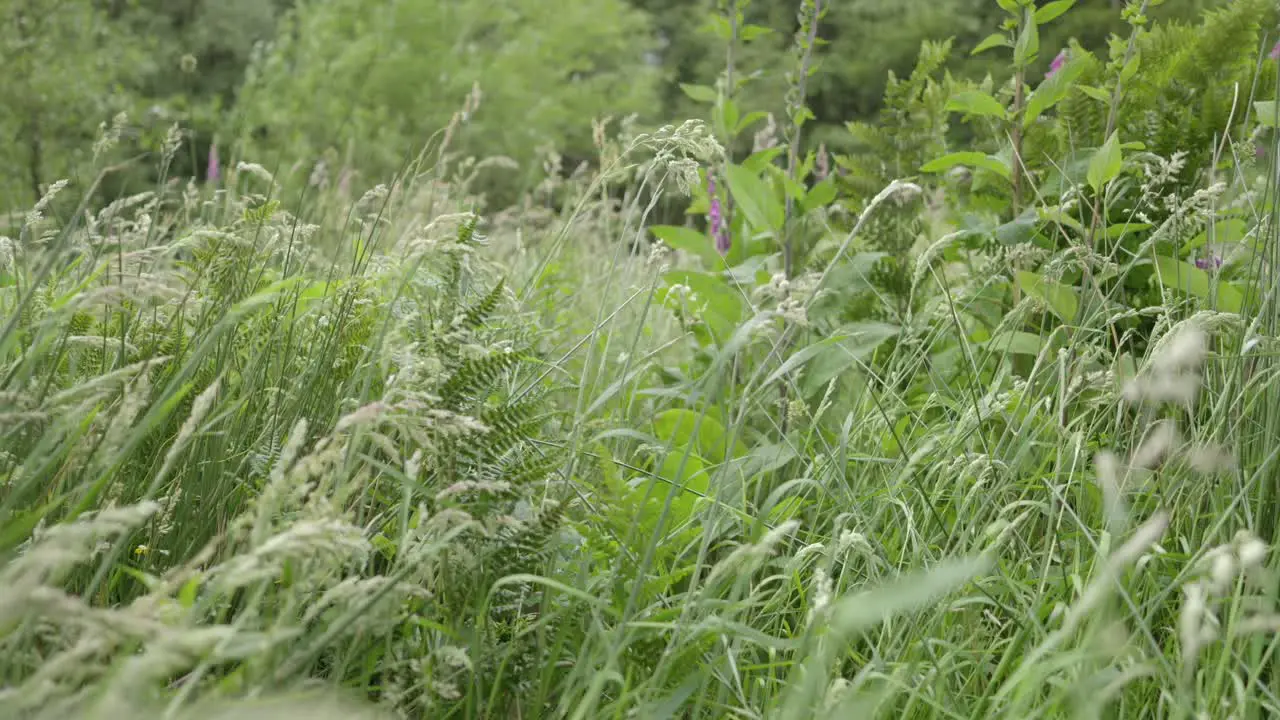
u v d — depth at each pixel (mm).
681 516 2109
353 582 1315
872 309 3070
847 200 3244
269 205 2158
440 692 1452
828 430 2621
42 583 1348
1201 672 1524
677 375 2996
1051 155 2947
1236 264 2631
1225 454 1896
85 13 9414
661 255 2150
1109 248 2785
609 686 1679
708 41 22859
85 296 1570
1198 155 2846
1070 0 2898
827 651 1414
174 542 1692
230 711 1028
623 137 3377
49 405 1542
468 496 1704
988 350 2553
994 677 1587
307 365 2027
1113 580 1521
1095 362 2412
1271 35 2848
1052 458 2266
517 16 15695
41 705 1127
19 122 8250
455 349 1772
